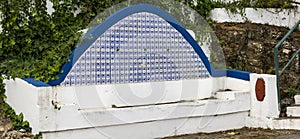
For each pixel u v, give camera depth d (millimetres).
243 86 7121
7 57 6855
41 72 5965
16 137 5492
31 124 5492
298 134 6359
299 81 8172
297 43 8969
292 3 9719
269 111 6730
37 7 7105
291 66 8578
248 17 9375
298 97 7422
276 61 6859
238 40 8867
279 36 9094
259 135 6363
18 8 6945
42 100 5227
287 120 6676
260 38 9008
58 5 7273
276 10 9562
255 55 8727
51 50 6527
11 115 6098
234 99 6805
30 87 5461
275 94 6789
